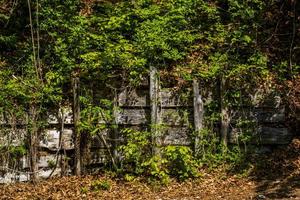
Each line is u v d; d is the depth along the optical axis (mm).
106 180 11547
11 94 11664
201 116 12523
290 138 12711
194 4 14766
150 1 14820
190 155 12148
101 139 12219
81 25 13633
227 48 13891
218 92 12836
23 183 11492
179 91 12695
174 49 13398
